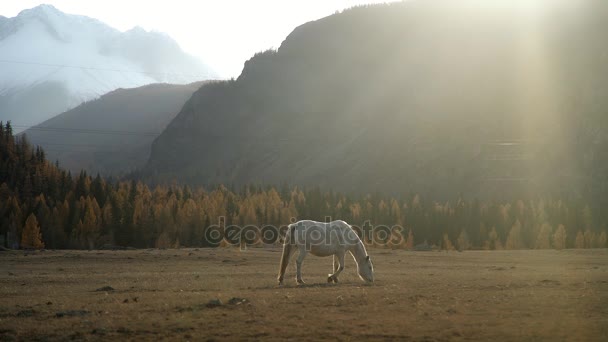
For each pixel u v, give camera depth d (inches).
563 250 3678.6
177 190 5556.1
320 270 1485.0
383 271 1419.8
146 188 5265.8
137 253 2413.9
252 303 693.9
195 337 516.7
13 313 663.8
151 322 583.2
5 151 4990.2
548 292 804.0
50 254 2367.1
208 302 693.3
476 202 4918.8
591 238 4365.2
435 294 776.3
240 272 1397.6
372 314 616.7
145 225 3816.4
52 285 1058.1
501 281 1007.0
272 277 1205.1
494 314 615.5
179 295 806.5
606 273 1300.4
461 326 551.8
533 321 576.7
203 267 1658.5
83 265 1795.0
